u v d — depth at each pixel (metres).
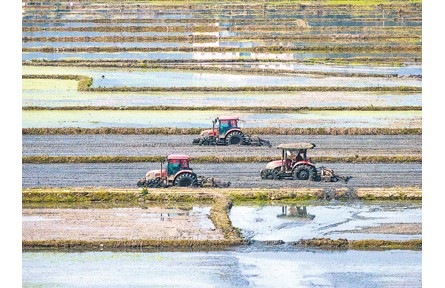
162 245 114.88
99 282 103.31
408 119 181.12
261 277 104.81
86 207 130.38
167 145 161.88
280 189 136.50
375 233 119.50
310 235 118.81
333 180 142.00
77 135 168.00
